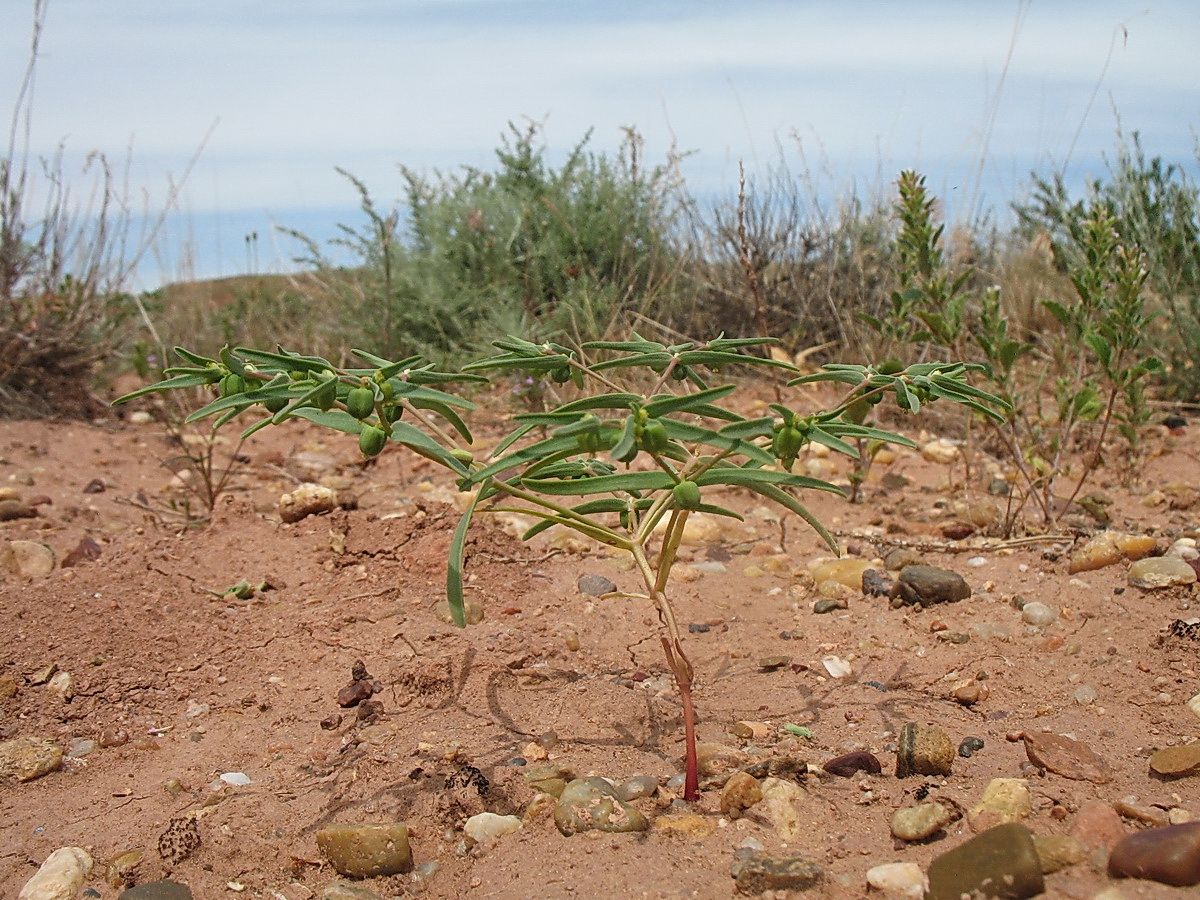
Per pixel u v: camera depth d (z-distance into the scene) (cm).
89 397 575
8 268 564
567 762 206
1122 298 328
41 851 188
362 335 608
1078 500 353
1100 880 153
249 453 491
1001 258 659
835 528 348
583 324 545
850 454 169
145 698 241
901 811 174
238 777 210
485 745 214
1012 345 331
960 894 153
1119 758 195
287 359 171
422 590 290
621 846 175
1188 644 238
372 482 425
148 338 667
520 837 182
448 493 393
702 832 178
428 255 629
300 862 180
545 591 296
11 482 433
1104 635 252
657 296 591
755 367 550
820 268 598
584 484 176
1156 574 273
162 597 282
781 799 182
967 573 297
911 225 351
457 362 564
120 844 188
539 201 617
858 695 233
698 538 340
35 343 554
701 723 222
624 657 260
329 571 304
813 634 268
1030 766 193
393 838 178
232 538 324
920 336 346
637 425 156
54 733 228
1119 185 521
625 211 612
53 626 263
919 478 407
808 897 159
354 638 265
